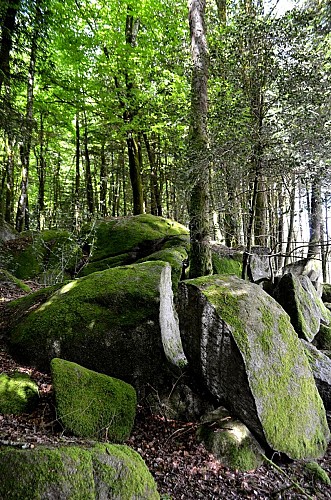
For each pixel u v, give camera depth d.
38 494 2.02
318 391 5.16
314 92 5.17
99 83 12.12
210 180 6.62
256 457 3.74
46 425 3.40
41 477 2.07
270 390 3.97
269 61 5.37
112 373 4.64
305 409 4.33
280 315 4.70
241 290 4.53
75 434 3.42
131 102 12.44
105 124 14.03
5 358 4.82
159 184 18.66
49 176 24.02
